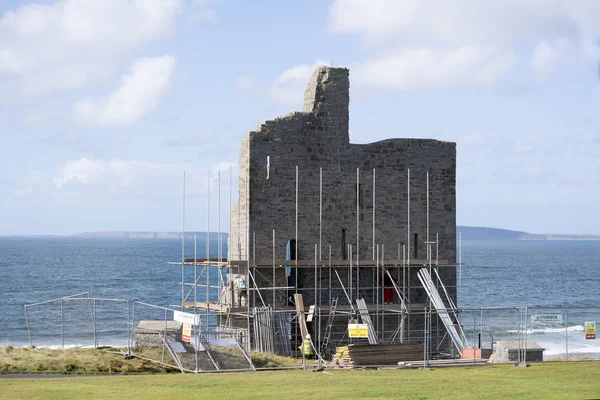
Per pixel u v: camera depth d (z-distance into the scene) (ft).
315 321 163.53
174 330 137.08
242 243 167.22
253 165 163.02
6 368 115.14
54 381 103.71
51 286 470.39
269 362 132.57
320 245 167.02
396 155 173.78
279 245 164.45
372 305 164.86
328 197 168.66
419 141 175.42
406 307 164.55
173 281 504.84
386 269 169.27
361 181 171.12
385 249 172.55
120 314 326.24
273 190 164.35
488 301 431.84
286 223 164.86
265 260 160.97
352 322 159.53
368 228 171.32
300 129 166.61
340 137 169.68
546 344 247.91
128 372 117.70
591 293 475.31
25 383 101.40
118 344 243.19
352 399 87.66
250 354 130.41
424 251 175.01
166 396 89.86
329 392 92.73
